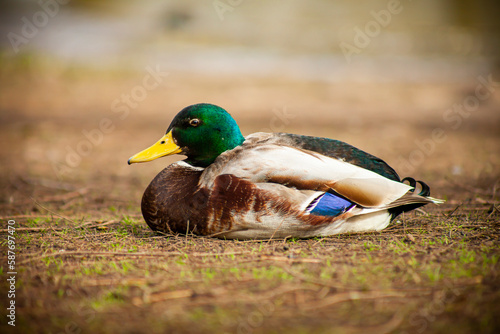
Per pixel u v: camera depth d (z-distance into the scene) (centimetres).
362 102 2850
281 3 6116
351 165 721
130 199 1205
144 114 2552
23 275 626
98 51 4144
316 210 702
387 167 762
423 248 691
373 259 648
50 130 2188
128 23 5281
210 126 767
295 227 710
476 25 5347
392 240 731
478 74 3591
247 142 760
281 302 534
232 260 653
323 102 2834
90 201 1177
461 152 1706
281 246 706
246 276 599
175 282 588
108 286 584
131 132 2191
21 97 2903
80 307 537
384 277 589
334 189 700
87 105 2736
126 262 657
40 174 1487
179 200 732
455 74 3616
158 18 5325
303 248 698
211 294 555
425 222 846
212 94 3011
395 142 1923
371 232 774
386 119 2412
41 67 3531
